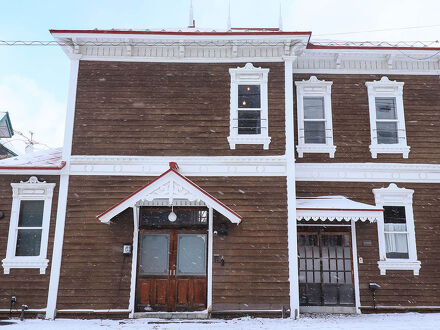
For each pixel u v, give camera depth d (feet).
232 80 42.57
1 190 40.93
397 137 45.19
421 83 46.29
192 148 41.04
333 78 46.26
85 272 38.52
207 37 41.83
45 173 40.86
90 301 37.91
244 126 41.93
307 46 44.16
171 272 39.09
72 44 43.11
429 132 45.06
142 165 40.70
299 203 41.32
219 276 38.32
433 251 42.50
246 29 49.37
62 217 39.60
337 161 44.16
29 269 38.91
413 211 43.34
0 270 38.81
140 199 36.45
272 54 43.16
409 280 41.78
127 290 38.19
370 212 39.27
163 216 40.29
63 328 32.45
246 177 40.40
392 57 45.78
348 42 47.21
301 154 44.19
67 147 41.01
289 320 36.22
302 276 42.22
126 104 42.14
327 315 39.78
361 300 41.27
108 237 39.32
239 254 38.73
